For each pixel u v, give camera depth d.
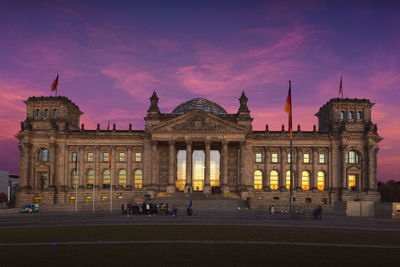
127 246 36.72
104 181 127.31
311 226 59.25
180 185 129.88
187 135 119.12
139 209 80.00
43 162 123.44
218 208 96.94
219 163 131.25
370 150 123.19
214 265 28.62
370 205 81.56
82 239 41.59
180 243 38.69
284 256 32.44
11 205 140.62
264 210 93.44
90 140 126.88
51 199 121.19
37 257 31.22
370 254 34.06
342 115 128.62
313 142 126.69
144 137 125.81
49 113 126.44
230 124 118.75
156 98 128.25
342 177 123.12
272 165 127.12
